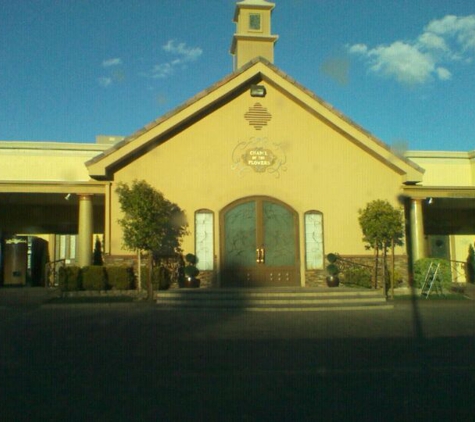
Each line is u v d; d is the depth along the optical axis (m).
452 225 28.27
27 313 16.50
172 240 20.58
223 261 20.72
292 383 8.91
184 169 20.84
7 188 20.89
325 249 21.22
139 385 8.79
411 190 21.95
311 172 21.45
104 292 19.56
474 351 11.41
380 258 21.34
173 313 16.44
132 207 18.77
